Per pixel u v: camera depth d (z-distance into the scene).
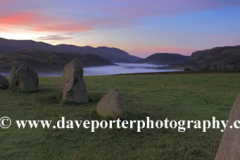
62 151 6.77
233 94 19.66
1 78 19.48
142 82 29.36
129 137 8.10
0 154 6.36
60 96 14.64
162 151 6.83
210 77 35.06
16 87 18.08
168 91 21.52
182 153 6.75
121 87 24.42
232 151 3.40
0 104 12.95
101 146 7.20
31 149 6.80
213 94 19.67
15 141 7.37
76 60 14.35
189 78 34.06
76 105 13.48
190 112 12.69
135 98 17.23
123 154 6.69
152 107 13.77
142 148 7.17
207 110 13.39
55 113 11.30
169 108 13.66
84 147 7.12
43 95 16.30
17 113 11.07
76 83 14.05
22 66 17.55
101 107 10.61
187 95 19.05
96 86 24.94
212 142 7.80
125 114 10.41
